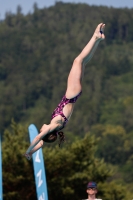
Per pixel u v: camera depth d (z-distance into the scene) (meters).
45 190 48.75
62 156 85.06
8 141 89.12
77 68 34.88
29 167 83.75
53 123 33.97
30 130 51.19
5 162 83.88
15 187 84.44
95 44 35.03
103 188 87.94
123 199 92.25
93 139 89.44
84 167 87.38
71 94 34.53
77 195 86.56
